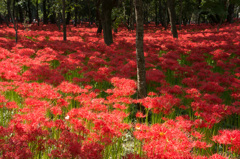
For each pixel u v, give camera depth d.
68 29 32.56
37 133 3.55
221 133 4.14
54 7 24.44
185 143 3.52
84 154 3.23
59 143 3.52
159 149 3.41
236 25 33.59
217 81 7.55
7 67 7.46
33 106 4.78
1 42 14.12
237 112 5.25
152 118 5.41
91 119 4.39
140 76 5.81
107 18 16.94
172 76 9.38
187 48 14.55
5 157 2.93
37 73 7.37
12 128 3.64
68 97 5.45
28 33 20.95
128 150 4.56
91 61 9.10
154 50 13.62
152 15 65.75
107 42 17.22
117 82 6.68
